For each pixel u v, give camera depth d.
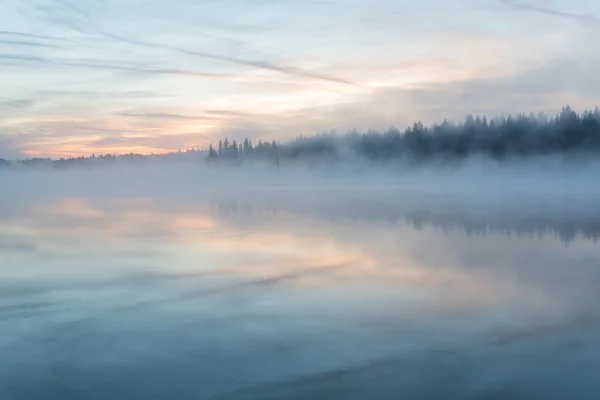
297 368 6.30
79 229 20.00
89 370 6.24
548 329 7.59
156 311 8.53
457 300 9.08
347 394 5.66
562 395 5.61
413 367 6.31
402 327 7.71
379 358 6.57
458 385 5.84
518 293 9.55
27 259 13.29
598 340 7.11
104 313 8.40
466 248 14.71
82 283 10.47
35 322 8.00
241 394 5.68
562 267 11.88
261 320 8.05
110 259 13.20
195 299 9.24
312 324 7.86
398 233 18.23
